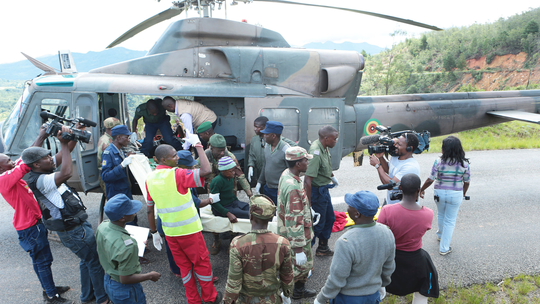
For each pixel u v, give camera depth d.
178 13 5.66
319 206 4.11
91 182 4.53
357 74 5.90
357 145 6.22
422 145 3.96
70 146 3.23
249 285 2.28
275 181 4.15
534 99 7.89
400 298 3.52
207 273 3.20
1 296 3.57
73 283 3.81
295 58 5.32
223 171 3.79
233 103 5.54
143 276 2.63
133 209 2.59
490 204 6.34
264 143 4.59
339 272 2.20
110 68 4.82
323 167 3.97
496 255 4.41
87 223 3.25
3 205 6.33
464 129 7.49
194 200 3.74
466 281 3.81
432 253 4.48
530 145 12.16
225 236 4.88
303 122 5.21
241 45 5.30
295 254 3.07
